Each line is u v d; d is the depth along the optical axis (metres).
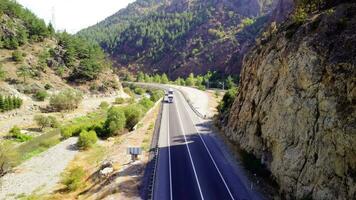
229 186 30.55
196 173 33.69
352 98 21.83
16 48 107.81
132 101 110.06
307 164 24.94
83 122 77.06
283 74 31.14
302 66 27.59
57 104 87.19
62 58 116.69
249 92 40.81
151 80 180.12
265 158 32.50
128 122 62.47
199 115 67.31
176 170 34.59
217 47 186.12
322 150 23.53
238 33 187.50
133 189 30.47
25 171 42.84
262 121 34.28
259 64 38.72
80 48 126.31
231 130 45.53
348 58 23.38
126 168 36.06
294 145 27.19
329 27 26.94
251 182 31.14
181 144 44.41
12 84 90.25
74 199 33.44
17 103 80.06
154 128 55.69
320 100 24.73
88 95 108.75
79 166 43.91
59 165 44.81
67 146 53.03
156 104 84.06
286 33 32.94
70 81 110.50
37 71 101.06
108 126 59.31
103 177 35.78
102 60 131.75
